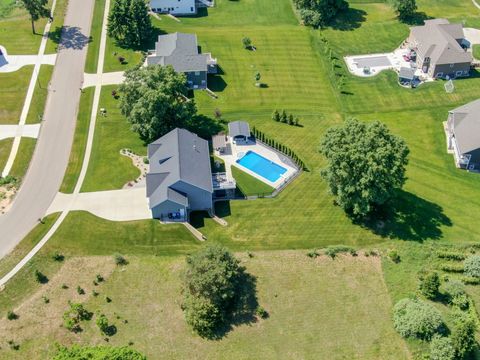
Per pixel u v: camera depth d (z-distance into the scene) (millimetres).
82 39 139000
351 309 82250
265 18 152250
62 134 111688
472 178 105438
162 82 107812
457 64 129125
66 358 69188
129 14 134875
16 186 100000
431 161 108938
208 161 101875
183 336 78188
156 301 82438
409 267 88062
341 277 86562
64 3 151625
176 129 104188
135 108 105312
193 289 80312
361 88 128250
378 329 79688
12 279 84562
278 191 101000
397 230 94375
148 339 77688
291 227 94500
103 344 76875
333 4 152500
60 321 79312
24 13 147625
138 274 86062
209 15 152625
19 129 112250
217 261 80812
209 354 76375
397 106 123062
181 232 92688
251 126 116125
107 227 93062
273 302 82812
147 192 94375
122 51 136000
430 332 77312
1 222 93125
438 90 127438
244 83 128625
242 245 91188
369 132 91438
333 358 76438
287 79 130375
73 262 87500
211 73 130750
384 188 90312
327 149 92625
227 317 80812
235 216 96375
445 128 116938
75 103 119750
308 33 146375
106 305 81750
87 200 97750
